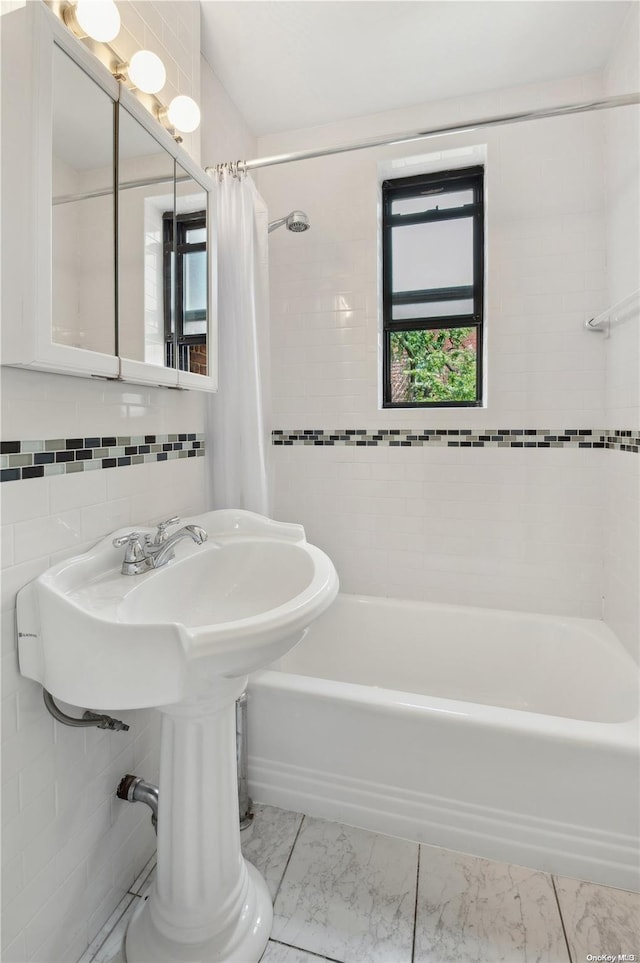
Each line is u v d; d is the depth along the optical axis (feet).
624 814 3.85
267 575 4.16
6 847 2.72
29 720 2.87
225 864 3.39
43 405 2.98
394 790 4.36
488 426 6.40
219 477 5.25
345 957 3.35
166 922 3.27
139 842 3.99
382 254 7.18
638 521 5.04
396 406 7.14
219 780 3.34
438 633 6.38
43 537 2.98
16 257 2.55
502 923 3.58
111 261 3.27
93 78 3.05
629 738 3.84
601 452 6.06
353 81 6.02
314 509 7.07
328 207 6.82
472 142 6.24
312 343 6.95
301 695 4.52
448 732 4.17
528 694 6.00
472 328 7.03
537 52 5.60
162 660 2.44
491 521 6.46
